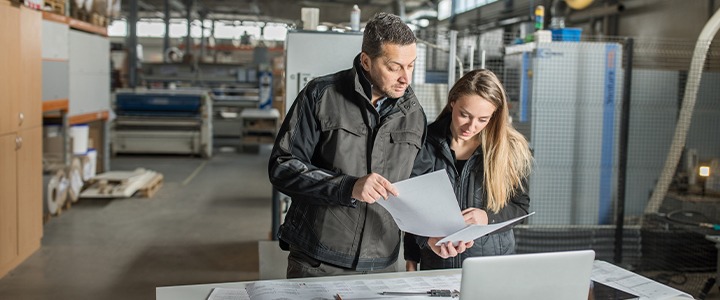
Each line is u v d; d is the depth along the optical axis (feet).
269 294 6.15
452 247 6.42
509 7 35.73
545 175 14.92
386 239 6.98
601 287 6.58
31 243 16.07
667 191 15.58
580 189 15.03
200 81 43.16
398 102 6.79
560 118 14.83
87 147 23.45
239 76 43.24
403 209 6.22
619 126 14.98
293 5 58.03
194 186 26.50
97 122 25.45
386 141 6.75
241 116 37.06
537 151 14.84
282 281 6.61
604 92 14.87
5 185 14.19
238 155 36.37
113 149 34.22
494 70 15.85
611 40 26.30
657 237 15.05
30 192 15.85
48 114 20.21
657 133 15.58
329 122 6.61
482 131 7.49
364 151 6.71
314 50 12.59
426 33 16.63
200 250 17.20
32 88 15.67
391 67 6.27
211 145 35.63
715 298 13.69
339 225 6.74
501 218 7.61
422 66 15.11
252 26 71.61
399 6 49.08
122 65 39.63
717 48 16.02
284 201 13.61
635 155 15.57
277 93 38.04
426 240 7.34
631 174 15.66
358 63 6.59
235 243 17.95
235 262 16.21
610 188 15.11
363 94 6.54
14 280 14.23
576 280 5.26
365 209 6.76
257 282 6.57
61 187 20.06
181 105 33.96
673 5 23.68
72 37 20.88
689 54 19.27
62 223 19.51
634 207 15.74
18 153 14.88
